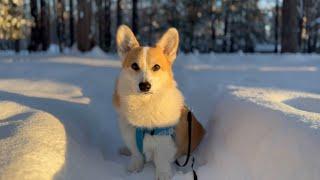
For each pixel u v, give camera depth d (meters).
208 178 1.06
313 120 0.97
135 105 1.09
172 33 1.17
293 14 5.26
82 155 1.12
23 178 0.87
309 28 10.05
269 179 0.92
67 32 12.49
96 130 1.38
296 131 0.93
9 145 0.99
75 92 1.74
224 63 3.51
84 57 3.71
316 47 11.22
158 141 1.10
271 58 4.03
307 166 0.84
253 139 1.05
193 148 1.24
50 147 1.03
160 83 1.08
